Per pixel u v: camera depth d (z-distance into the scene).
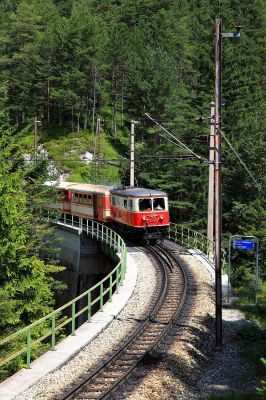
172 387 13.00
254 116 42.44
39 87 80.19
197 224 39.97
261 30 71.94
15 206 21.48
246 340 17.00
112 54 81.25
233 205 36.31
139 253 32.06
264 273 28.44
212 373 14.35
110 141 77.00
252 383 13.45
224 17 50.41
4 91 27.80
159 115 65.38
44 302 23.05
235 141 38.56
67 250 40.06
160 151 46.25
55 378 13.25
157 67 68.62
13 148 26.30
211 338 17.42
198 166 40.41
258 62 64.06
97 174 55.34
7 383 12.77
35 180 27.25
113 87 82.31
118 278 23.20
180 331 17.67
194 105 46.16
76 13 86.56
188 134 43.84
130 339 16.23
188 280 25.20
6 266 21.06
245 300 21.42
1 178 21.97
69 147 73.12
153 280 25.23
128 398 12.09
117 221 36.88
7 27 100.75
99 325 17.98
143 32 86.50
